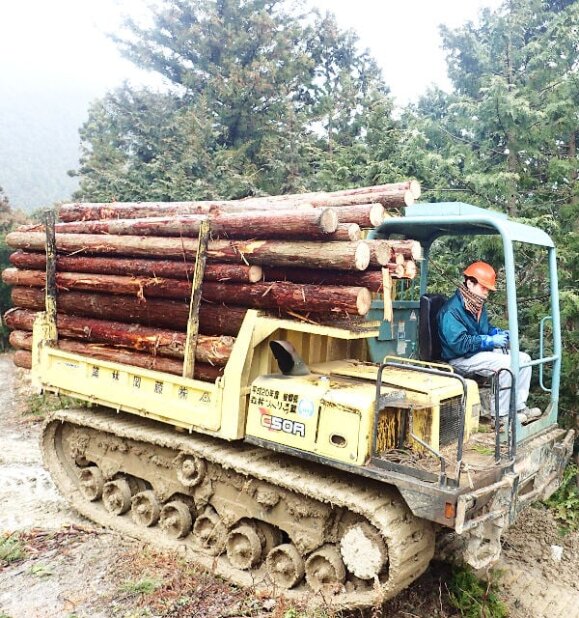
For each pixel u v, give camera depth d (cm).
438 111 1062
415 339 614
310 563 459
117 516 601
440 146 931
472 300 540
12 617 446
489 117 787
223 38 1789
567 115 769
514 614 484
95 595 475
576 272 731
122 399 551
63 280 609
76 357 588
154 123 1750
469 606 475
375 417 412
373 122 1027
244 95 1706
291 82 1833
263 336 469
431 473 392
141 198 1541
